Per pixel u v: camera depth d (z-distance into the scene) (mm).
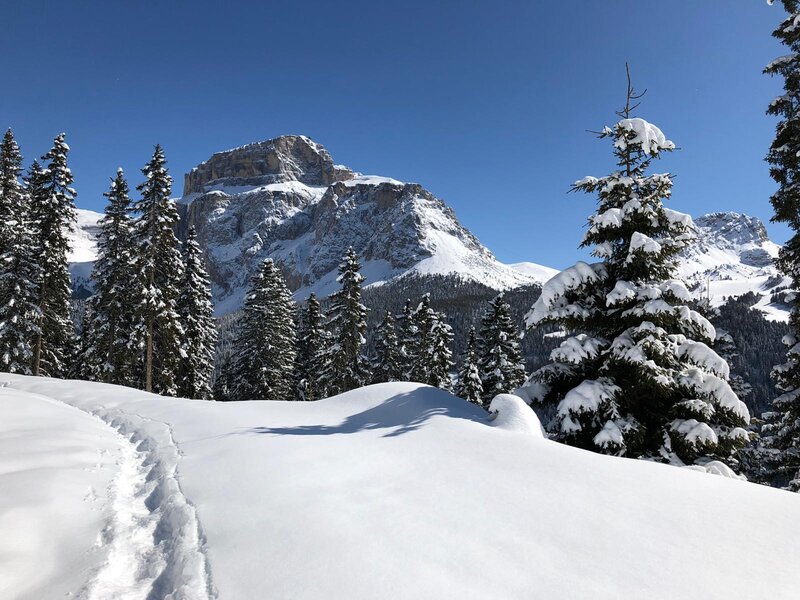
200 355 36844
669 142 12172
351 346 40219
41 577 4879
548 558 4879
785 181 13156
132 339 31531
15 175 31672
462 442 8867
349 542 5180
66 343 44344
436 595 4215
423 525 5594
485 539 5270
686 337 12164
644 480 6930
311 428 11094
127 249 32000
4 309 28719
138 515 6707
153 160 30266
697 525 5613
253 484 7082
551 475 7137
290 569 4715
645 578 4520
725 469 9844
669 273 12102
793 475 13953
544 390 12727
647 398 11328
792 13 12953
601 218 11898
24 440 9414
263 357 39656
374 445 9070
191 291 36500
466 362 41156
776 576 4555
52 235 30547
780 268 13695
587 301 12414
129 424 12680
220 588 4484
